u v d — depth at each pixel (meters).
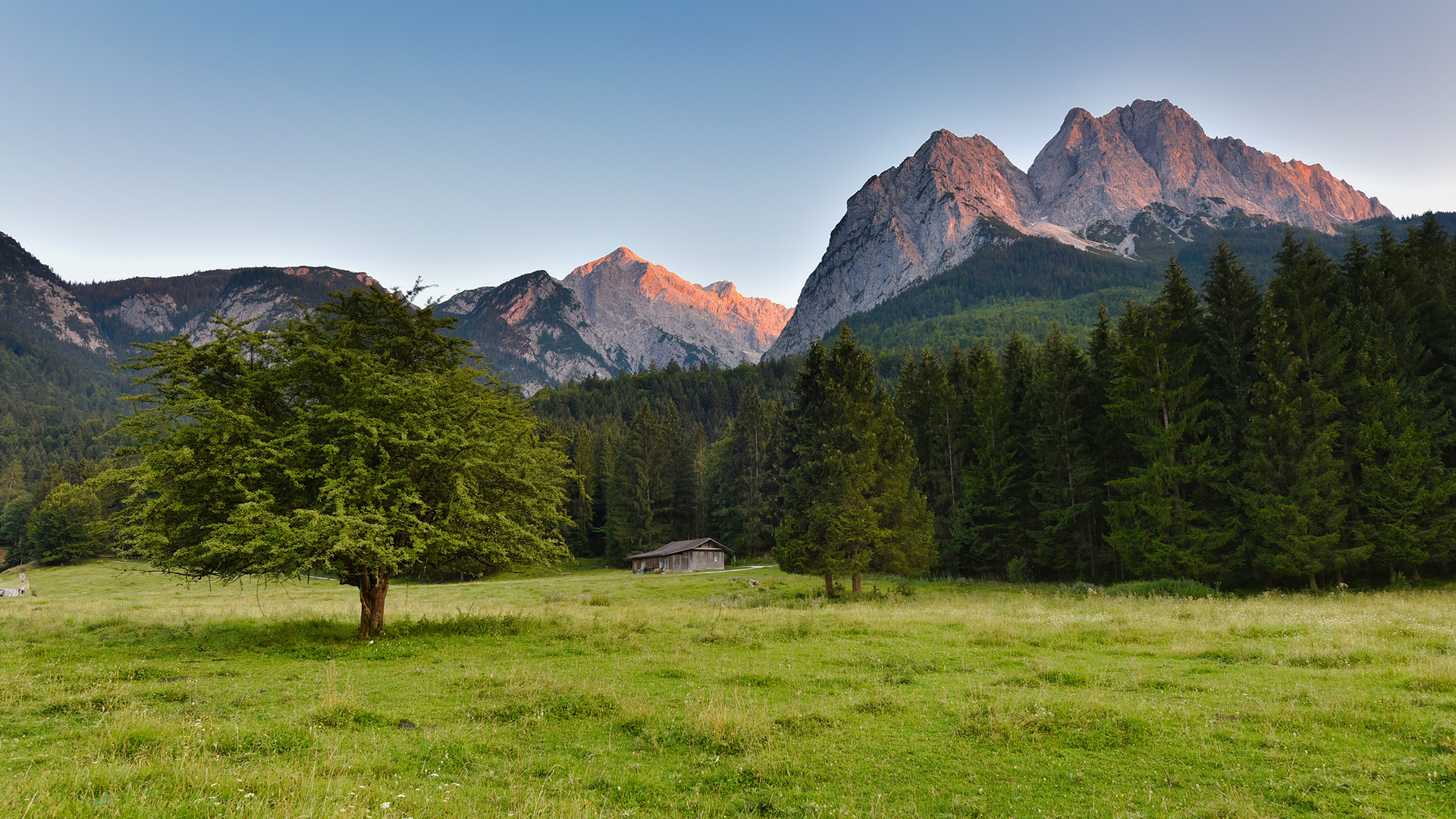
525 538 23.12
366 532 18.67
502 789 8.05
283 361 22.16
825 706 12.21
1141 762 8.93
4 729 10.01
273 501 19.19
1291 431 39.38
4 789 6.79
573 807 7.25
